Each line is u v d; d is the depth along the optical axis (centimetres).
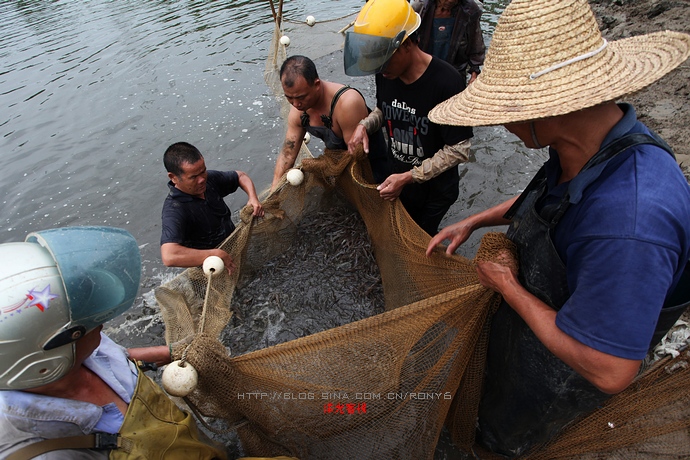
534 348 172
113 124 681
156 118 689
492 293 180
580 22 127
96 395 142
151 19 1111
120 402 150
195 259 295
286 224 360
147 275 425
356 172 322
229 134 634
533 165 502
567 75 127
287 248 371
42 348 110
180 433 158
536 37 128
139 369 165
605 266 123
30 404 121
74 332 113
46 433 126
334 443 208
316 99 330
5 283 105
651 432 200
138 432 144
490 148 535
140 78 815
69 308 110
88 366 144
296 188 349
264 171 558
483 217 228
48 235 115
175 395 154
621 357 123
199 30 1010
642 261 118
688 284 150
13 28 1142
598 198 128
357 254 356
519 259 174
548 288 157
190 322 260
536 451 215
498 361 198
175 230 312
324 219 380
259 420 192
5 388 113
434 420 208
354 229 370
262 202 335
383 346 179
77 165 598
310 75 314
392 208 293
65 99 763
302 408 191
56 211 521
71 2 1323
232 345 315
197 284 291
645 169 123
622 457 205
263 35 950
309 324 321
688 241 126
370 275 344
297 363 175
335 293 337
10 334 104
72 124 691
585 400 173
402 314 172
